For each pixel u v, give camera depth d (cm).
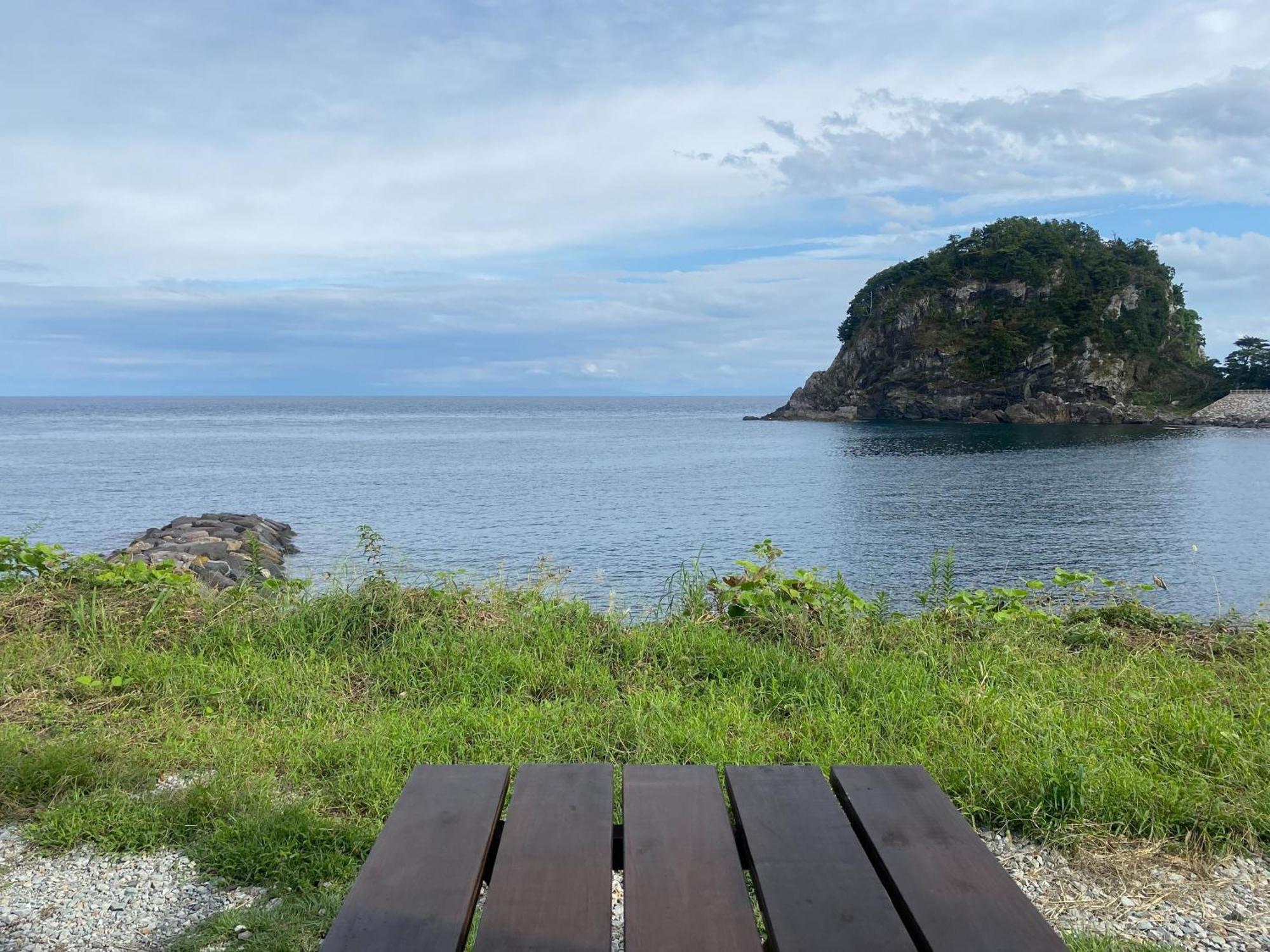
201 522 2711
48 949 322
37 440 8575
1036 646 704
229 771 462
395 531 2841
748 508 3459
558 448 7612
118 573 796
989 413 11431
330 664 653
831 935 176
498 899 188
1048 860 392
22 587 755
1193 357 12938
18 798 431
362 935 174
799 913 184
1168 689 592
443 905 185
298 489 4288
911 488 4278
